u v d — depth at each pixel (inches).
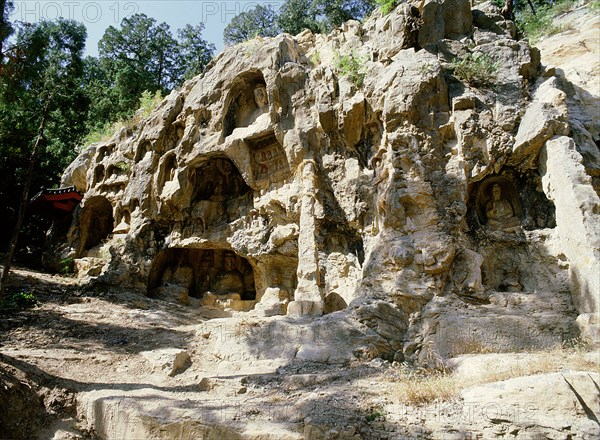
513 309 404.8
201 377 393.1
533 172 458.6
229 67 706.8
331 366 387.5
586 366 301.0
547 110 439.5
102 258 824.9
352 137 542.6
